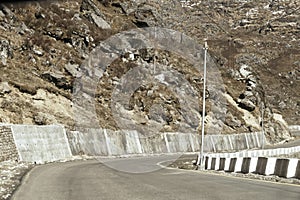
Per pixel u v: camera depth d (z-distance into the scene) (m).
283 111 154.00
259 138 77.94
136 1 86.56
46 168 25.33
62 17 63.75
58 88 48.66
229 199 11.47
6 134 30.20
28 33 56.28
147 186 14.84
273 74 183.62
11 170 23.17
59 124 40.47
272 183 15.94
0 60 45.25
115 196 12.36
